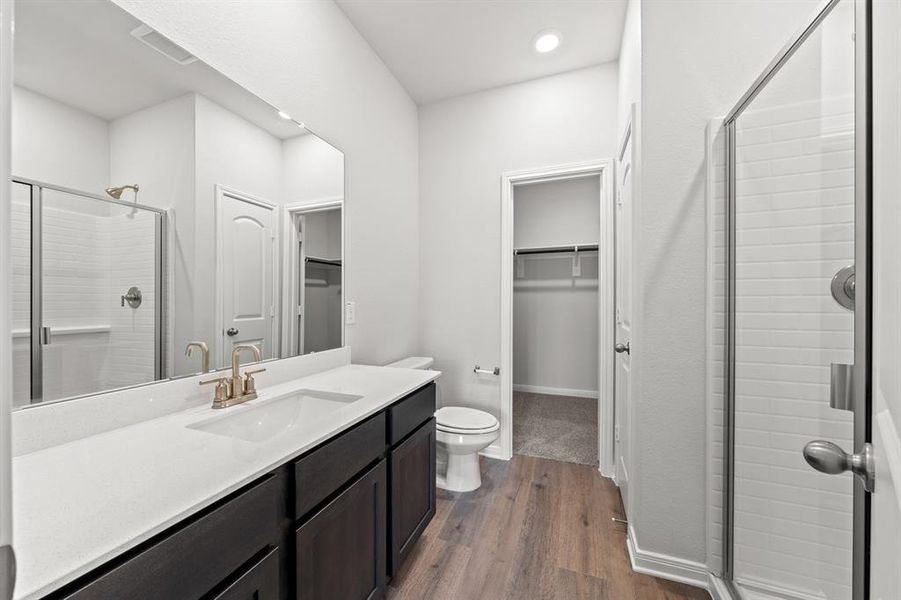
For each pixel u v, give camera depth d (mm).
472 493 2111
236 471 762
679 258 1479
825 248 1117
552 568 1523
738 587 1307
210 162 1285
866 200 555
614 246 2326
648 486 1514
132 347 1059
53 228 902
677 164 1481
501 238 2609
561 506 1977
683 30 1476
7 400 283
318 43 1793
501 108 2623
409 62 2369
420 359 2557
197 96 1239
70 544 530
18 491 672
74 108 946
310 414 1431
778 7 1385
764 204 1271
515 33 2125
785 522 1194
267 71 1507
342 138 1968
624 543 1684
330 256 1879
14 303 835
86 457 819
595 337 4105
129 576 554
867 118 551
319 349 1805
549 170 2486
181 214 1197
